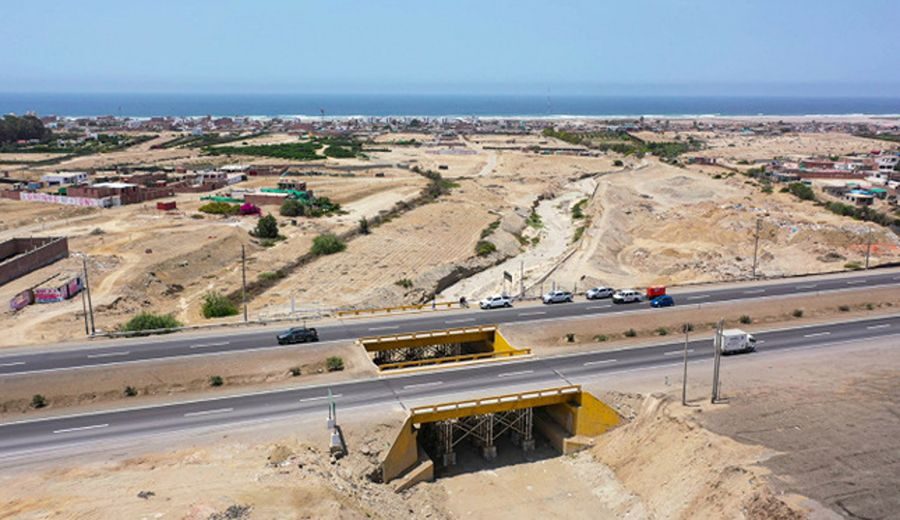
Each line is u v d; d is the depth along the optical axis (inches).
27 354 2156.7
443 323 2498.8
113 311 2984.7
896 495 1323.8
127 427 1729.8
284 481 1450.5
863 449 1497.3
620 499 1626.5
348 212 5393.7
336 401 1867.6
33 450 1610.5
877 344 2330.2
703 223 4576.8
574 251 4126.5
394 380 2014.0
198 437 1676.9
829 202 5201.8
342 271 3831.2
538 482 1747.0
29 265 3447.3
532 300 2849.4
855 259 3782.0
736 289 3002.0
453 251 4367.6
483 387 1964.8
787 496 1327.5
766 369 2096.5
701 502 1440.7
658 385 1989.4
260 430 1711.4
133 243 4008.4
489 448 1870.1
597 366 2139.5
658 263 3929.6
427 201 5954.7
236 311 2984.7
